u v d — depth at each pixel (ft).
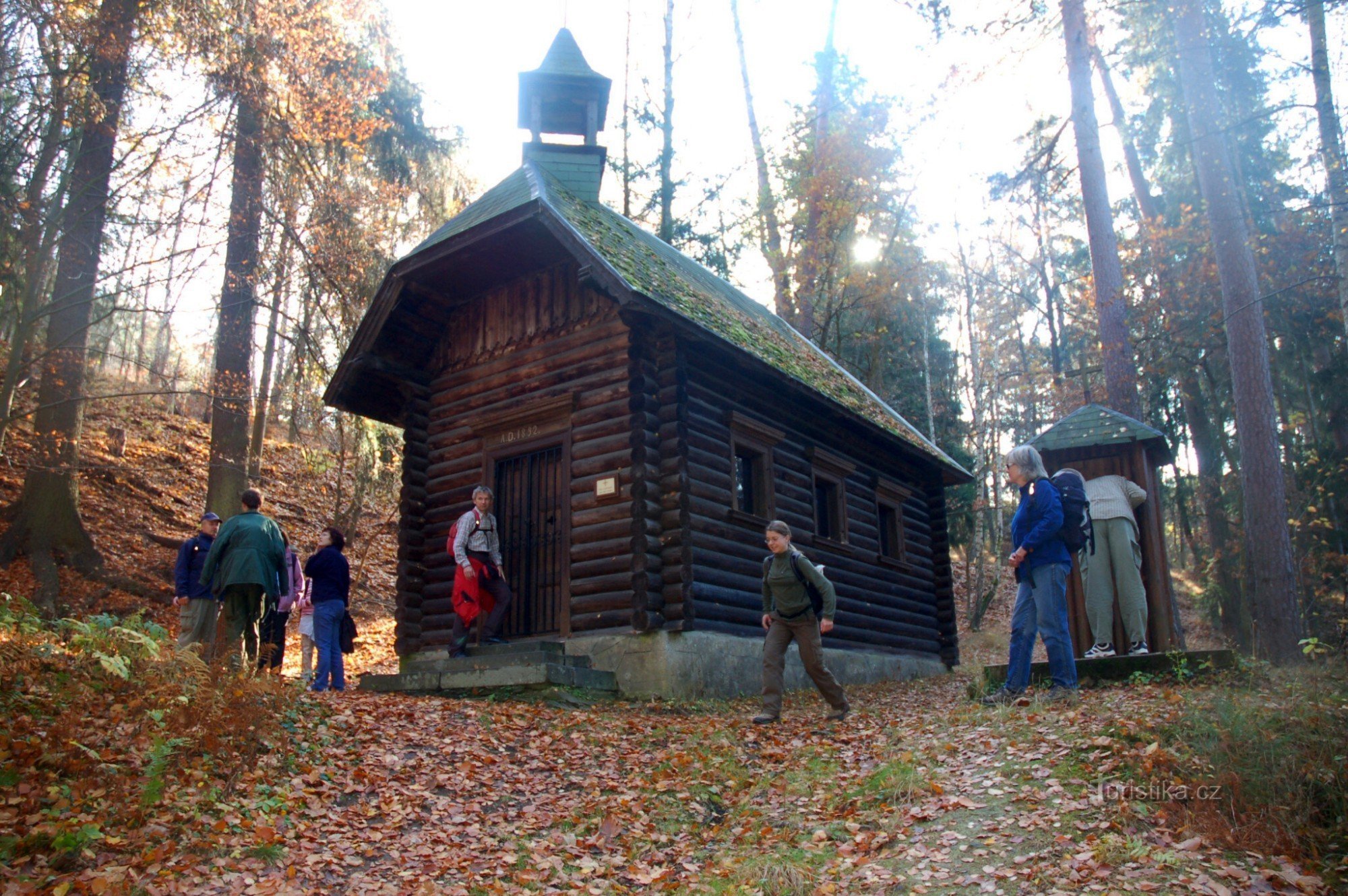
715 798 20.86
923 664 55.67
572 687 31.91
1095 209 56.13
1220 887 13.24
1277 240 68.03
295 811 17.85
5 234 47.52
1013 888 13.98
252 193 54.49
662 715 30.32
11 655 20.70
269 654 24.62
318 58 54.95
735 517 39.37
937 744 21.58
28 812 15.71
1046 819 16.10
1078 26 51.29
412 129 73.15
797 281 86.02
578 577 37.17
